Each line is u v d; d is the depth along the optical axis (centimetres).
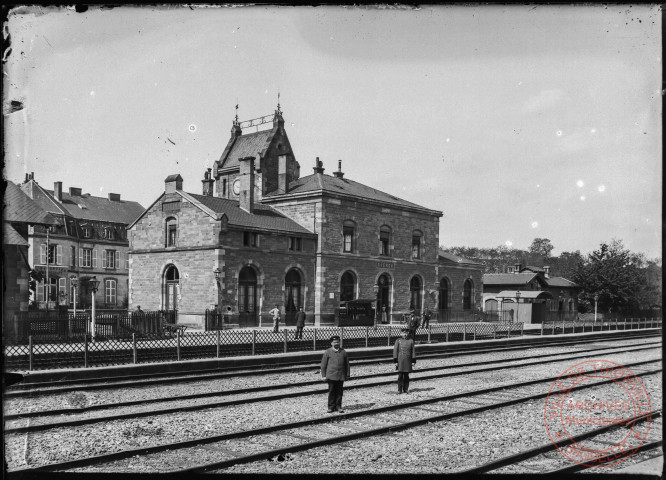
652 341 4075
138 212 7925
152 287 4197
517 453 947
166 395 1627
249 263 4003
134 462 912
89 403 1467
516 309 5159
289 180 4922
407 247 5181
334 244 4572
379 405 1490
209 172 5503
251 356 2323
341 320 4269
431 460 948
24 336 2228
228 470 862
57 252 6581
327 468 884
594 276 4947
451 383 1948
